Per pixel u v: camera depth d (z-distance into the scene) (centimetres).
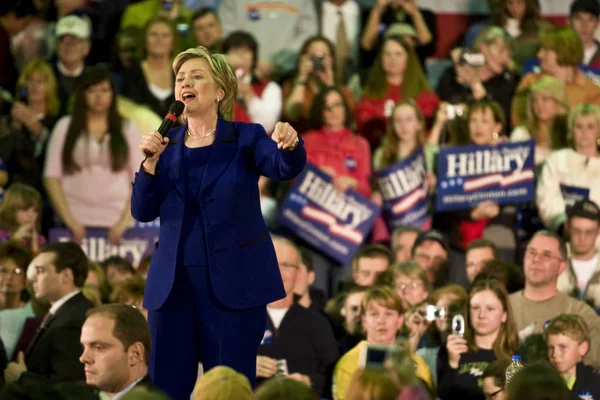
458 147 2927
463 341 2094
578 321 2039
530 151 2931
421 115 3002
